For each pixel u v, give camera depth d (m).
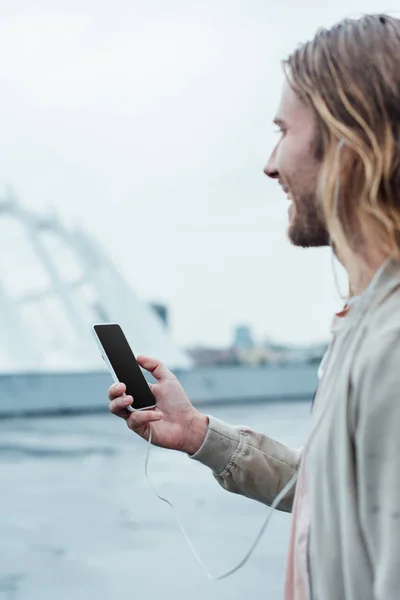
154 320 27.86
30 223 28.36
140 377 1.32
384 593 0.81
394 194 0.92
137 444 12.50
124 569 4.66
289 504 1.32
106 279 27.77
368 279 0.96
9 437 13.66
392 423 0.83
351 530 0.86
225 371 22.75
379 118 0.92
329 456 0.90
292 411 18.91
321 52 0.98
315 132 0.99
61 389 19.91
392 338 0.85
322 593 0.89
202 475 8.95
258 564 4.74
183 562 4.83
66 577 4.48
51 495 7.61
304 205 1.01
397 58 0.94
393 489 0.82
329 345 1.02
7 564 4.81
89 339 26.20
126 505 7.00
